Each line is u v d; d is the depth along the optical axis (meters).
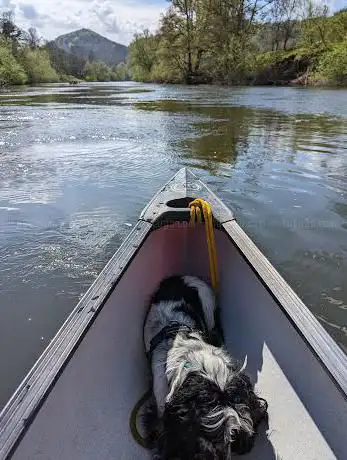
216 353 2.37
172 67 43.47
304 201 6.17
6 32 71.88
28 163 8.52
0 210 6.06
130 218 5.73
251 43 38.34
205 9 39.03
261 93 25.31
